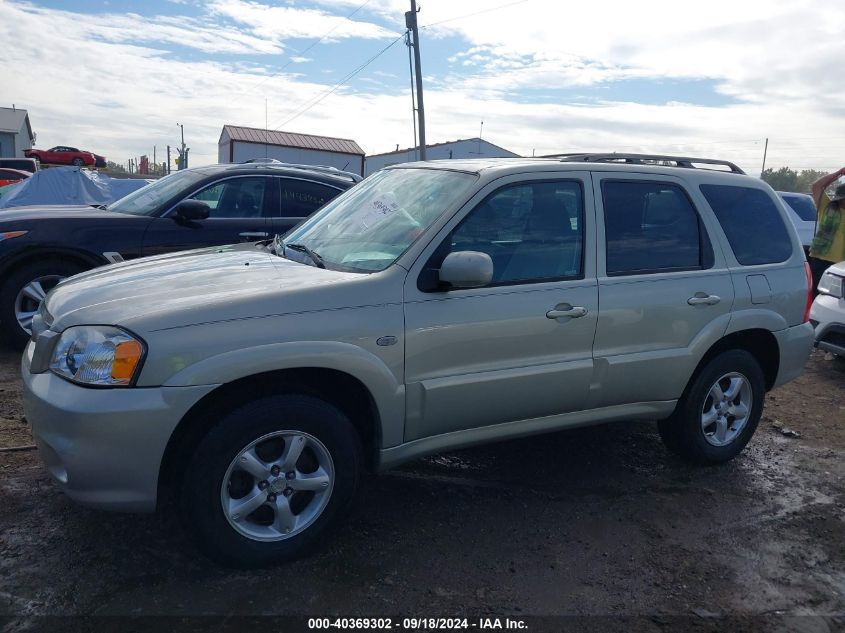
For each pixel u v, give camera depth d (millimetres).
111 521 3613
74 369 2998
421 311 3469
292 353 3131
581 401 4039
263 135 33500
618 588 3330
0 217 6258
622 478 4527
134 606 2977
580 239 4016
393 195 4141
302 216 7184
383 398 3402
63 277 6199
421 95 25672
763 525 4031
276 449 3281
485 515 3943
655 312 4168
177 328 3006
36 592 3027
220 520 3115
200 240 6621
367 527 3732
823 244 9672
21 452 4305
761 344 4840
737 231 4637
